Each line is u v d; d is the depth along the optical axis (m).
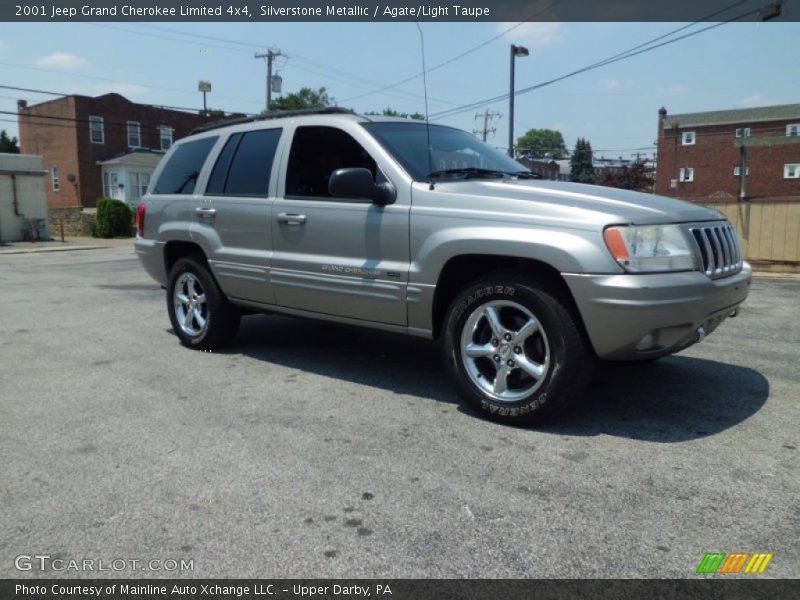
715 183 52.88
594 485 3.09
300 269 4.82
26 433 3.82
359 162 4.57
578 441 3.62
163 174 6.27
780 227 13.73
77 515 2.85
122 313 8.07
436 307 4.20
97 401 4.41
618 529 2.70
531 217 3.72
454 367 4.05
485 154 5.06
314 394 4.53
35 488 3.11
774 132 50.38
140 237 6.41
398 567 2.46
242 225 5.25
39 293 10.06
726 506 2.88
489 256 3.93
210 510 2.88
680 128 54.16
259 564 2.48
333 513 2.85
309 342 6.13
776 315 7.71
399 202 4.27
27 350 5.98
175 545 2.61
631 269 3.46
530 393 3.74
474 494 3.01
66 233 34.94
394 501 2.95
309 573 2.43
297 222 4.82
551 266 3.65
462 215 3.97
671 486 3.08
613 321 3.47
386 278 4.30
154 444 3.63
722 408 4.18
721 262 3.89
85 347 6.08
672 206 3.88
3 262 17.31
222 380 4.89
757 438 3.67
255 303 5.29
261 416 4.08
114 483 3.15
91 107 39.06
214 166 5.64
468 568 2.45
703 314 3.61
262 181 5.17
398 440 3.66
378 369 5.17
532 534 2.67
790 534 2.66
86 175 39.28
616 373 5.00
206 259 5.77
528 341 3.83
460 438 3.68
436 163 4.54
